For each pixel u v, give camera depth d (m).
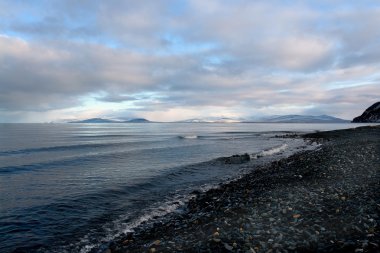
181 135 111.75
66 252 11.27
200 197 18.67
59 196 19.62
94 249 11.48
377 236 8.99
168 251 9.87
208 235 10.98
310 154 34.50
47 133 134.50
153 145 63.22
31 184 23.64
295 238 9.71
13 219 15.03
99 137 99.25
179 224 13.33
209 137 94.75
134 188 22.02
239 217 12.78
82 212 16.23
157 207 17.08
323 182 18.16
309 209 12.71
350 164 23.62
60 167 32.81
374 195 13.76
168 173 28.19
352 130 82.69
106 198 19.20
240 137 92.62
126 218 15.16
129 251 10.48
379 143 38.84
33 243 12.12
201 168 31.20
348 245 8.59
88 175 27.62
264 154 42.34
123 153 46.94
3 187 22.56
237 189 19.52
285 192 16.62
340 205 12.78
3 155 45.75
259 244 9.52
